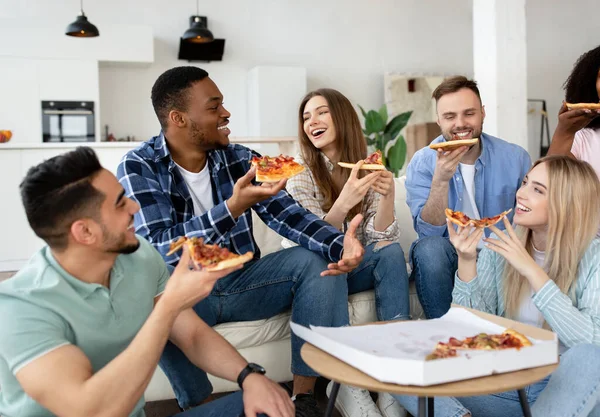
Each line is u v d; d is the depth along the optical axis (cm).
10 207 572
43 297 128
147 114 770
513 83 486
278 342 229
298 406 171
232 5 805
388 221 240
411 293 258
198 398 197
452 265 239
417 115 865
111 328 138
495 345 127
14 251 575
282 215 223
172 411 238
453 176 261
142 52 720
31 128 686
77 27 612
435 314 238
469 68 901
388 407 204
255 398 144
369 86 865
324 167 257
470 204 262
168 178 212
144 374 123
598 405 156
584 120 255
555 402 149
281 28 828
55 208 124
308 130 255
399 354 129
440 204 245
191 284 124
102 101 752
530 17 902
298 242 217
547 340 133
